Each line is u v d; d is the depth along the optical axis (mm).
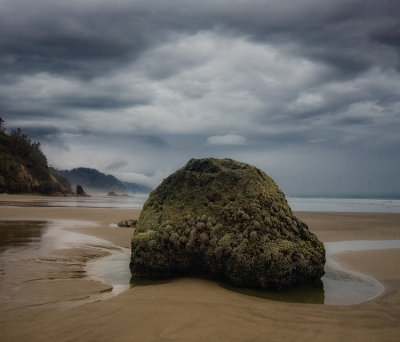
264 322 3545
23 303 4105
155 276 5504
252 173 6113
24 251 7820
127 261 7039
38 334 3139
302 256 5113
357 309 4047
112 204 40938
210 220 5566
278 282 4816
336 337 3189
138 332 3188
